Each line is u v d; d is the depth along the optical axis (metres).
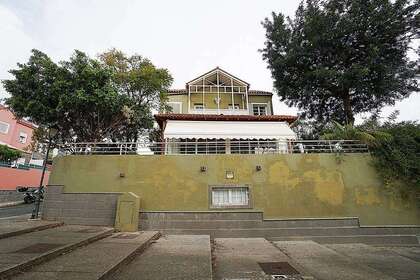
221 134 19.34
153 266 8.34
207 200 14.73
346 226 14.42
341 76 22.39
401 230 14.38
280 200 14.75
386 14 21.41
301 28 25.42
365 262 10.49
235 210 14.57
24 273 6.78
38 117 18.83
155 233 13.41
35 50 19.14
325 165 15.30
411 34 21.94
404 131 16.05
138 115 22.52
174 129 19.48
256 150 19.38
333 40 23.39
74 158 15.64
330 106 27.84
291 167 15.23
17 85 18.27
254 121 21.17
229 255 10.50
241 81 29.09
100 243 10.81
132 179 15.12
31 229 12.01
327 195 14.85
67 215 14.84
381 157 15.30
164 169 15.20
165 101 26.47
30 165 34.66
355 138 16.30
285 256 10.36
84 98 17.78
